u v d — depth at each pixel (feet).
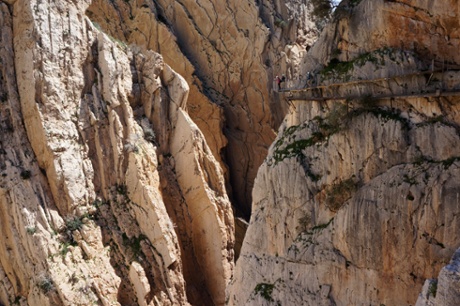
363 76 49.90
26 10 73.15
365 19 50.88
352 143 49.37
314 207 52.21
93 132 76.95
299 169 53.06
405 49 48.19
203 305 80.59
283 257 53.47
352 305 47.52
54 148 71.61
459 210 41.88
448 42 45.70
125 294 72.08
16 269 69.97
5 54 73.51
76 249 70.59
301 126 55.21
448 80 44.86
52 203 71.82
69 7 76.07
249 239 57.31
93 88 77.97
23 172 70.85
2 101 73.00
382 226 45.80
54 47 73.61
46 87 72.08
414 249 44.11
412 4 47.03
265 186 56.39
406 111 47.01
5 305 70.03
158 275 73.31
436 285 29.58
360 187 48.65
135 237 74.84
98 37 79.30
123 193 76.79
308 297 49.98
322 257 49.83
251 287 55.36
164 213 75.56
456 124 43.98
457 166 42.68
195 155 81.66
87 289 68.44
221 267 80.18
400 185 45.24
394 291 45.14
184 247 81.15
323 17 61.87
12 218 70.08
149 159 78.28
